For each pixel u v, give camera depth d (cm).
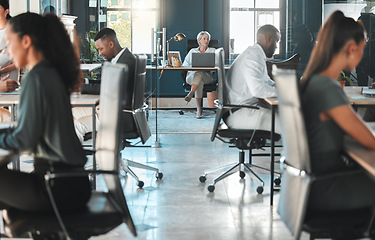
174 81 1120
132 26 777
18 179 239
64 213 237
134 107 477
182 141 725
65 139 240
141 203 448
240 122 479
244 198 462
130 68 477
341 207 240
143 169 567
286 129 245
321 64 248
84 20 792
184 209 432
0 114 470
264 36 491
